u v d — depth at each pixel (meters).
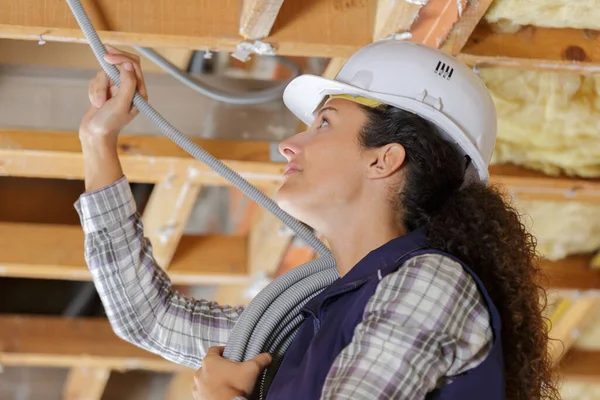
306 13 2.49
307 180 1.63
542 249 4.11
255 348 1.64
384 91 1.71
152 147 3.03
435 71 1.71
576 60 2.61
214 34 2.44
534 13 2.55
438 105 1.68
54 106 2.99
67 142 2.97
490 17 2.56
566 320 4.48
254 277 3.92
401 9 2.35
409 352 1.32
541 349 1.52
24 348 4.49
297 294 1.70
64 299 4.74
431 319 1.34
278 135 3.09
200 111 3.07
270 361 1.59
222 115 3.08
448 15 2.40
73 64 3.02
